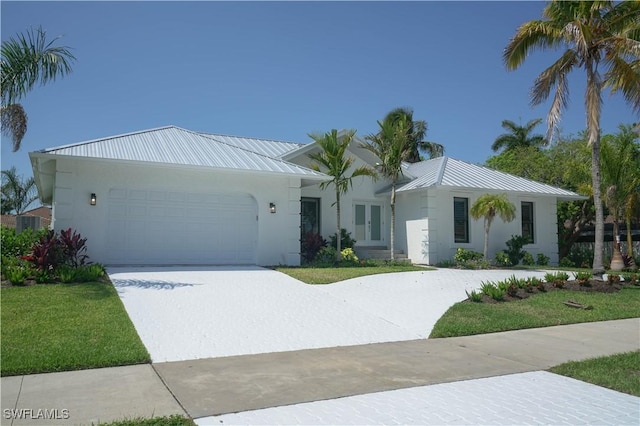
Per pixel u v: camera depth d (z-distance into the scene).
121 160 14.13
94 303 9.23
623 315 10.99
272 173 16.14
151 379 5.79
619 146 20.80
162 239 15.53
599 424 4.60
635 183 20.59
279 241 16.94
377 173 20.06
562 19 15.87
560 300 12.13
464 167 23.12
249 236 16.89
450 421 4.61
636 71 15.88
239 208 16.80
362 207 21.61
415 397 5.31
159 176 15.24
